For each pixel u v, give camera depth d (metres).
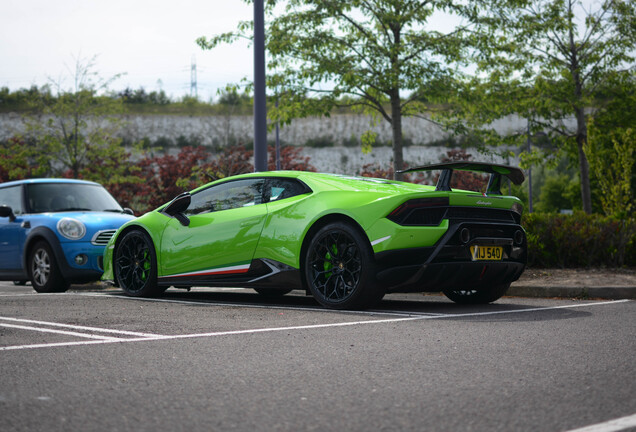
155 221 7.42
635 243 9.64
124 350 4.00
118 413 2.66
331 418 2.58
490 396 2.92
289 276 6.28
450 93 12.52
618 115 18.41
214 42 12.74
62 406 2.76
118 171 22.84
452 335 4.55
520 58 17.59
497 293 6.71
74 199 9.58
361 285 5.79
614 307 6.35
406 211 5.72
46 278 8.78
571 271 9.12
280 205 6.46
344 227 5.92
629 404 2.78
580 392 2.99
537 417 2.59
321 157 56.28
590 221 9.87
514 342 4.28
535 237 9.50
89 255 8.64
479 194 6.05
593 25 18.12
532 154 18.95
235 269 6.65
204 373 3.38
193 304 6.67
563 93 17.69
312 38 12.36
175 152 56.94
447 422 2.52
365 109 14.60
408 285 5.80
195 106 66.19
